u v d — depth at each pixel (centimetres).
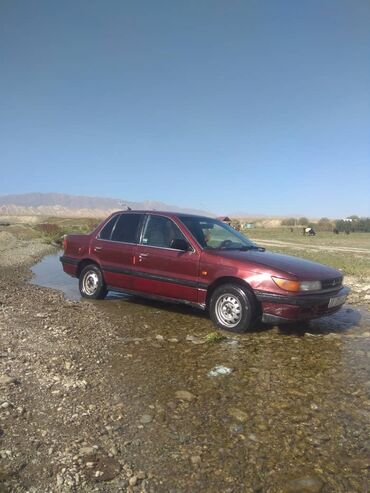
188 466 301
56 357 501
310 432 352
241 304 632
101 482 280
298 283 601
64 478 281
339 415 383
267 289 609
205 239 724
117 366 490
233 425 360
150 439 334
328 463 309
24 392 400
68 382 431
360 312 829
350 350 575
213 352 552
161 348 562
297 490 278
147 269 757
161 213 782
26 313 703
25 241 2558
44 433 334
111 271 820
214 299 663
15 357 487
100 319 704
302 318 611
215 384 446
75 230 3872
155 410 383
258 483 285
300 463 308
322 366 509
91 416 366
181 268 707
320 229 8375
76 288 1020
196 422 363
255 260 643
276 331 658
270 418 374
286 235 6009
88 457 306
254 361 521
